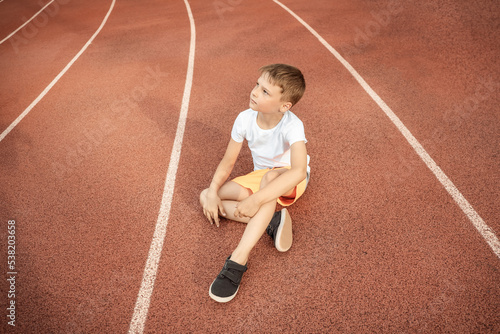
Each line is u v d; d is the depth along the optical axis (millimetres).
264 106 1708
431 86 3623
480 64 3908
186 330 1669
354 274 1865
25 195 2586
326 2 6965
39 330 1688
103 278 1933
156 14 8164
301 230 2143
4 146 3244
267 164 2133
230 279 1700
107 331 1682
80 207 2441
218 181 2049
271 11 6965
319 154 2803
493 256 1902
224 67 4594
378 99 3490
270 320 1687
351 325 1636
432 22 5051
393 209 2242
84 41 6488
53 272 1977
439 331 1581
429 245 1988
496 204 2225
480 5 5090
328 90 3744
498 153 2650
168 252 2068
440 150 2736
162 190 2562
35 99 4172
